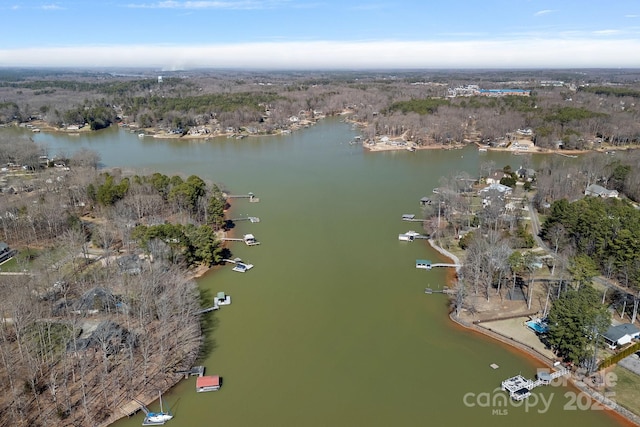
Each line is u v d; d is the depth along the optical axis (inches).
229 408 2829.7
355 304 3993.6
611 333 3312.0
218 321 3747.5
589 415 2763.3
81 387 2888.8
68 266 4439.0
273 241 5310.0
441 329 3636.8
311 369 3184.1
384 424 2728.8
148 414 2726.4
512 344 3412.9
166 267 4126.5
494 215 5295.3
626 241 4131.4
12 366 3009.4
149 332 3430.1
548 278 4298.7
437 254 4968.0
